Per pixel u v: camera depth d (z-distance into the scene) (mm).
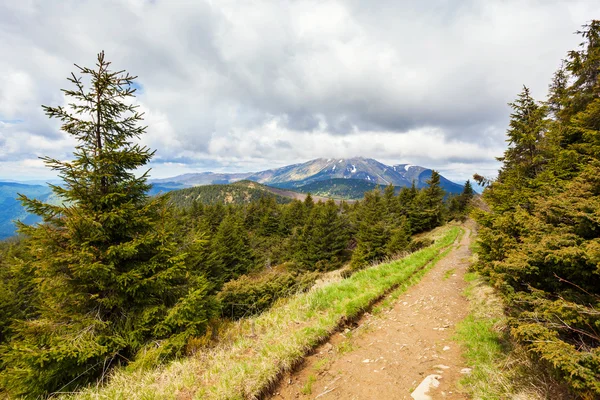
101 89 7617
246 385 4078
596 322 3049
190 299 7090
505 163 11711
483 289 8641
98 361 6086
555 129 9086
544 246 4078
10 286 16250
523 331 3551
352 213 61375
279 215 60625
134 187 7812
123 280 6961
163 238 7559
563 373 3100
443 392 4059
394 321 7125
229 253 32625
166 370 4973
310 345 5473
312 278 16922
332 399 4098
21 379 5559
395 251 26906
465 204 53469
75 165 7043
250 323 7020
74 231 6633
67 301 6918
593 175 4418
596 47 8102
